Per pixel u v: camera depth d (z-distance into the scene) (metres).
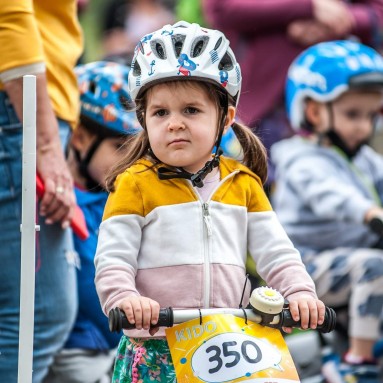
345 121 16.28
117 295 8.59
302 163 15.99
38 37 11.01
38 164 11.14
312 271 15.68
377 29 18.77
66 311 11.49
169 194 9.00
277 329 8.69
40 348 11.34
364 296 15.40
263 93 17.95
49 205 11.17
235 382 8.36
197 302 8.91
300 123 16.64
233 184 9.26
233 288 9.05
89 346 12.66
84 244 12.75
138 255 8.98
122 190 9.01
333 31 18.09
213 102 9.05
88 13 24.16
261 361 8.45
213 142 9.09
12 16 10.88
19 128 10.95
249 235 9.31
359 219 15.32
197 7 20.17
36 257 11.22
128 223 8.92
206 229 9.01
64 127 11.84
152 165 9.09
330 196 15.55
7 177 10.93
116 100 13.20
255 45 18.11
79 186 13.27
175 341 8.55
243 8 17.95
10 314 11.05
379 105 16.44
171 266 8.92
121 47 24.02
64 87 11.82
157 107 9.00
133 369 9.02
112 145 13.23
